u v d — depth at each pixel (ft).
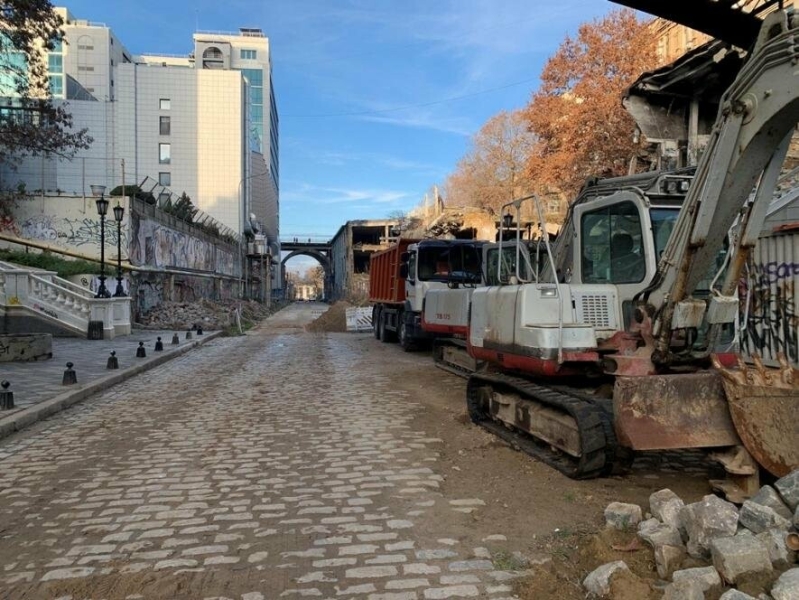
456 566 13.24
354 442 24.21
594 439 17.53
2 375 39.78
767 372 16.21
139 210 95.91
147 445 24.22
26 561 13.85
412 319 55.21
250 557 13.88
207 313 104.94
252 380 41.86
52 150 79.25
